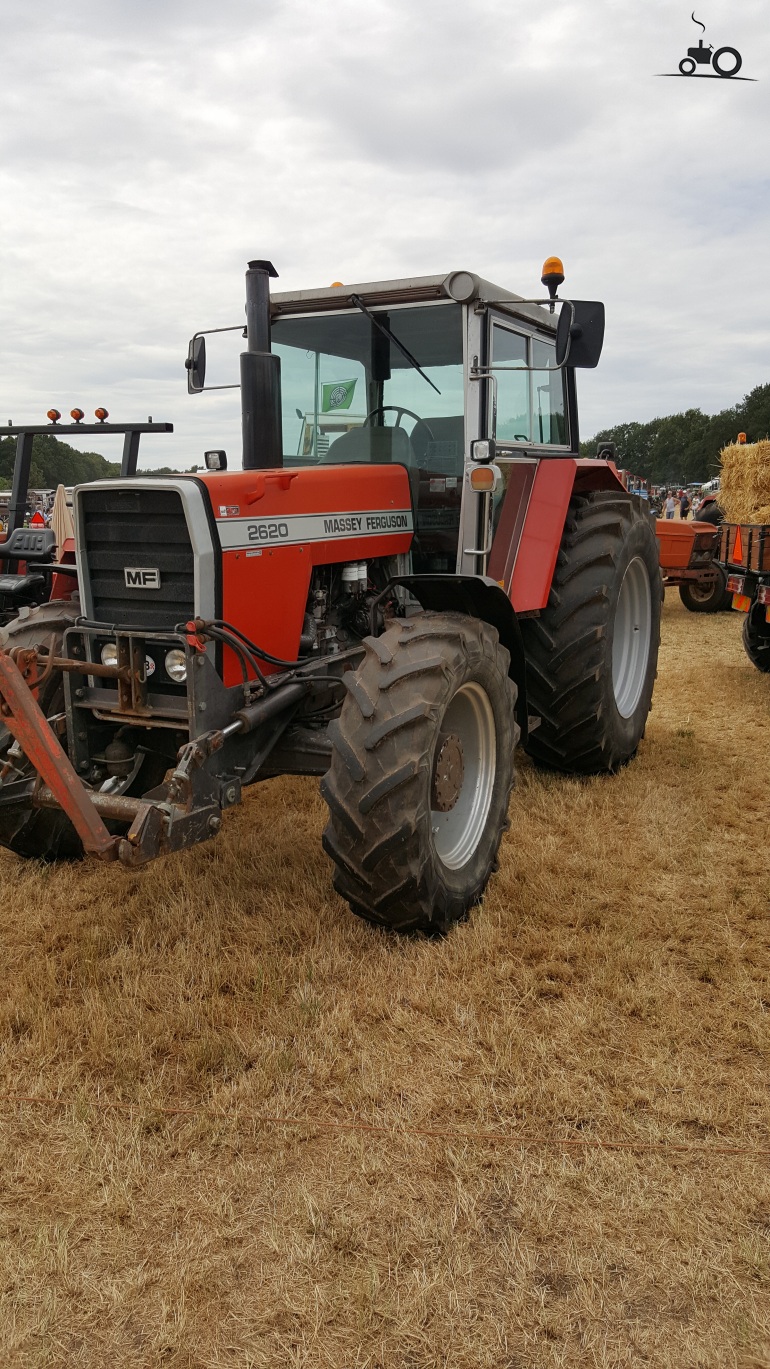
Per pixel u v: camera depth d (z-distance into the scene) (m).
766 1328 1.81
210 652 3.15
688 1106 2.41
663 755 5.45
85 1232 2.05
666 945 3.22
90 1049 2.64
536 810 4.49
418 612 3.88
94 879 3.82
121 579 3.27
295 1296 1.89
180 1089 2.51
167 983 2.99
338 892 3.16
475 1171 2.20
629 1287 1.91
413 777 2.96
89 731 3.36
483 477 3.68
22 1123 2.39
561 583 4.63
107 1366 1.76
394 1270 1.94
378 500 3.88
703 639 9.78
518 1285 1.90
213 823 3.03
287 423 4.31
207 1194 2.15
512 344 4.33
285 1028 2.72
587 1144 2.29
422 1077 2.54
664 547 11.50
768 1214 2.08
